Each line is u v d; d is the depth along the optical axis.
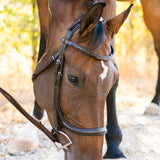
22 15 8.80
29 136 4.83
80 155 2.76
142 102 9.19
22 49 9.56
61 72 2.82
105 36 2.73
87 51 2.63
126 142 5.45
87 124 2.67
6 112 7.00
